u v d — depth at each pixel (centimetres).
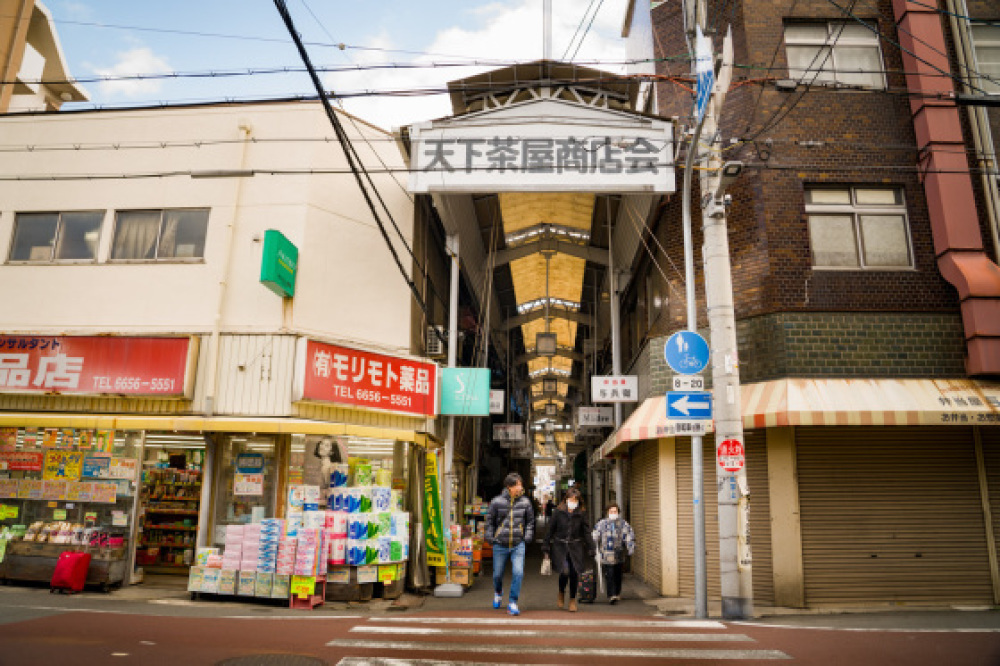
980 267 1012
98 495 1048
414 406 1215
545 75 1165
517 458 3441
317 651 598
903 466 993
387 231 1266
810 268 1056
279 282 1059
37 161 1245
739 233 1098
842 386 978
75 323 1147
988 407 929
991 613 885
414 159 1123
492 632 698
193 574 933
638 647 629
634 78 1063
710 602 1017
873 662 572
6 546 1001
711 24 892
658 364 1177
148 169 1217
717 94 917
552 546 919
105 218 1205
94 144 1238
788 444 989
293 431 998
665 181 1098
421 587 1105
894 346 1020
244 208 1176
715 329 880
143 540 1080
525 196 1446
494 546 870
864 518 974
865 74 1148
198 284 1143
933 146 1061
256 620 762
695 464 876
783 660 579
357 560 939
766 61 1141
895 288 1049
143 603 886
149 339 1084
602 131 1120
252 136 1214
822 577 952
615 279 1655
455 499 1575
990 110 1102
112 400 1088
